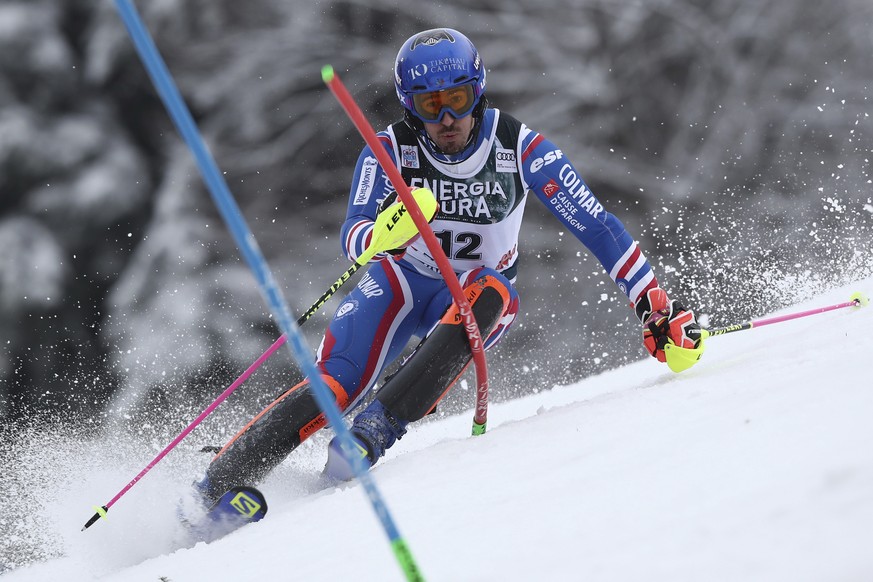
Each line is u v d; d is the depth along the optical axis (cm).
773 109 5759
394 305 1330
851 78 5841
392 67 5869
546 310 5138
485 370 1185
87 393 5375
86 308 5625
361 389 1287
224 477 1129
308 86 5975
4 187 5703
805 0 5825
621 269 1296
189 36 6028
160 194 5619
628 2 5694
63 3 5931
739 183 5647
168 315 5278
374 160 1272
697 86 5741
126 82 5931
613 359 4972
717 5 5762
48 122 5809
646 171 5666
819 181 5631
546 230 5225
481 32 5859
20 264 5462
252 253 553
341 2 6066
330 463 1139
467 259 1325
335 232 5759
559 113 5744
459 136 1220
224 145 5897
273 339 5391
